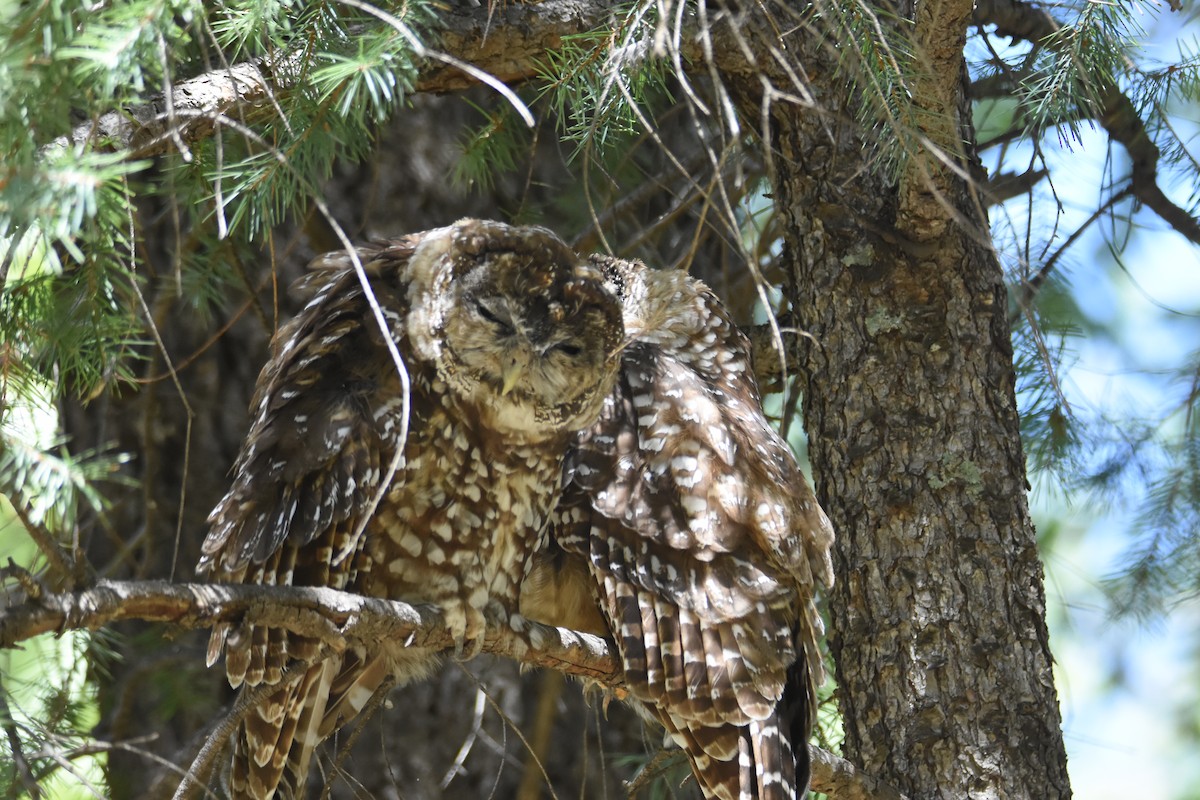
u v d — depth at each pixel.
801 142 8.27
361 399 7.30
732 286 10.44
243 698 5.97
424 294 7.43
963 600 7.77
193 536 10.34
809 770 7.36
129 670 9.88
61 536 6.58
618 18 7.13
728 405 8.43
